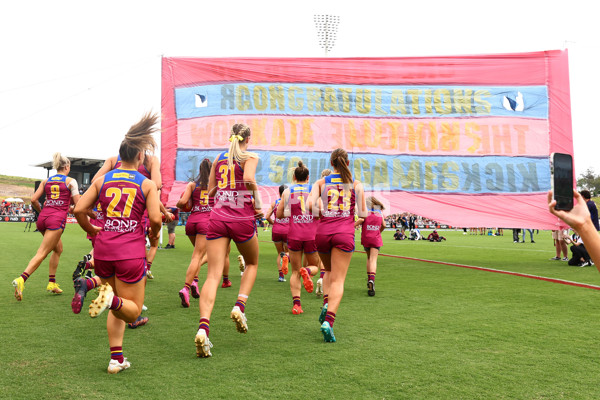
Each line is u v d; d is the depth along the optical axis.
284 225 7.68
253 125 11.95
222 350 3.61
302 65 12.17
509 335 4.11
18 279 5.41
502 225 11.42
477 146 11.73
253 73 12.12
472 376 2.99
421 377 2.96
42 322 4.52
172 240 14.77
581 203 1.30
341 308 5.41
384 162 11.86
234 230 3.71
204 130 11.88
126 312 2.99
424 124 11.93
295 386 2.78
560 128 11.57
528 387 2.79
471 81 11.94
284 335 4.12
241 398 2.57
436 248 16.89
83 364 3.20
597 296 6.27
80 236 19.70
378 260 11.94
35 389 2.70
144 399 2.55
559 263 11.04
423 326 4.46
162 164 11.73
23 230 24.81
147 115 3.37
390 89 12.08
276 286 7.32
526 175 11.55
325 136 11.99
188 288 5.48
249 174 3.75
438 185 11.72
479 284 7.45
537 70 11.76
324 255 4.36
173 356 3.43
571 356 3.46
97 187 3.29
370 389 2.74
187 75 12.00
